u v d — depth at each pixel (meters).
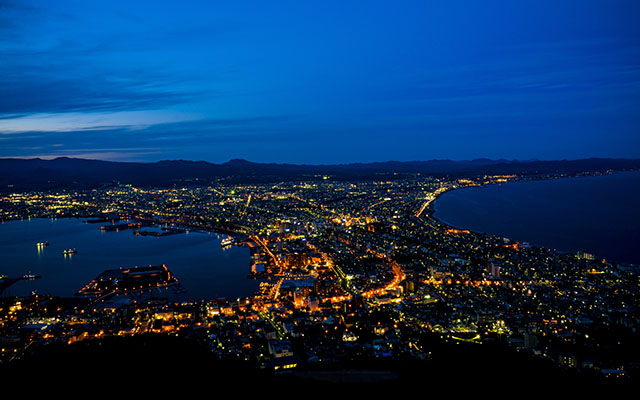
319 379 87.94
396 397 81.00
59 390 84.62
